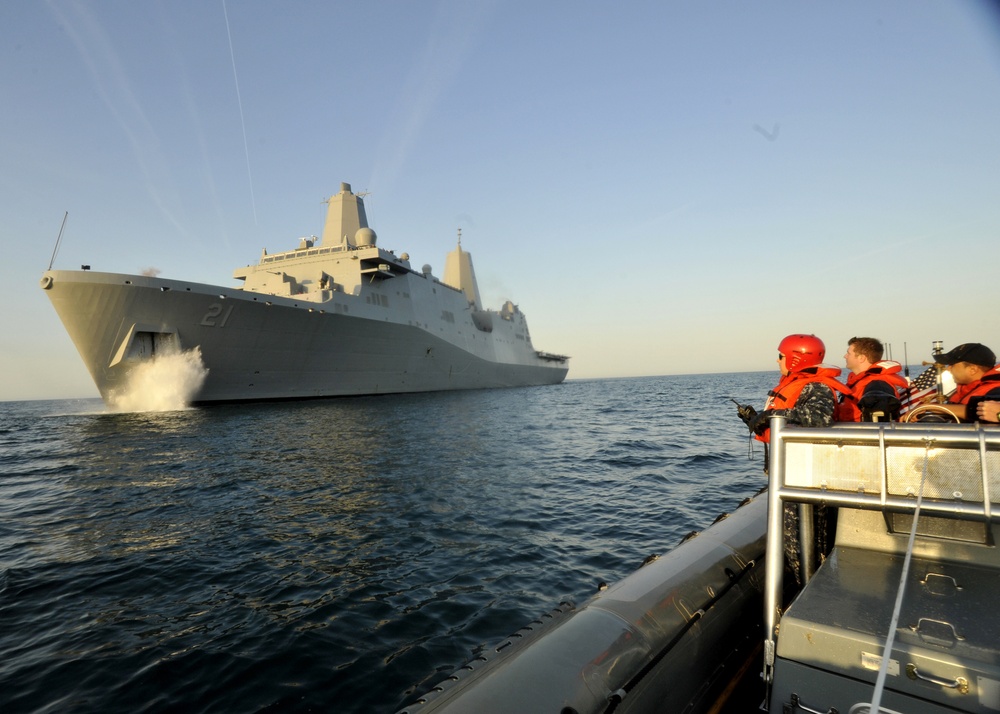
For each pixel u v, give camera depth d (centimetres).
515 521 938
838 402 312
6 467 1652
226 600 627
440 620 563
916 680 163
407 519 959
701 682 262
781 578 212
